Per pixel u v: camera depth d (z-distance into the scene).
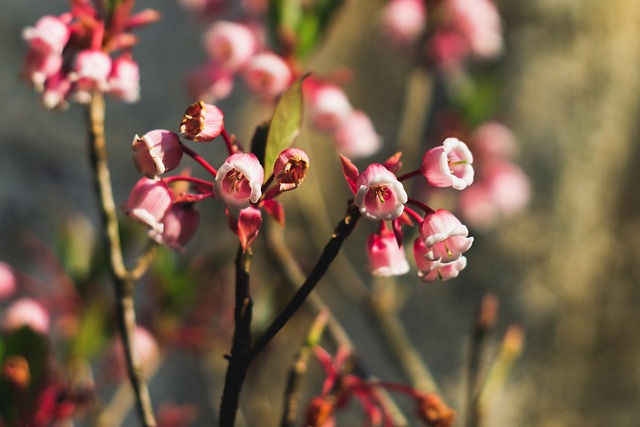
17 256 1.11
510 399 1.05
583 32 1.11
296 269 0.71
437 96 1.01
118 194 1.12
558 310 1.07
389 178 0.51
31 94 1.15
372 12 1.11
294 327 0.96
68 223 0.74
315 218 1.00
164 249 0.76
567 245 1.08
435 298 1.06
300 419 0.98
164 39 1.16
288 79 0.71
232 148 0.53
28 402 0.64
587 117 1.10
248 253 0.53
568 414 1.07
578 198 1.09
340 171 1.08
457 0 0.93
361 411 0.98
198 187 0.55
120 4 0.61
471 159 0.53
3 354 0.64
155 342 0.77
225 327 0.82
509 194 0.95
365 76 1.10
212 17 0.86
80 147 1.15
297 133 0.54
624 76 1.11
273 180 0.53
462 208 0.96
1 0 1.15
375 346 1.02
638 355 1.08
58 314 0.75
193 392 1.07
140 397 0.59
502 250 1.07
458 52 0.94
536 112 1.08
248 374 0.87
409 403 0.99
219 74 0.72
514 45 1.09
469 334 1.05
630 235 1.10
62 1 1.17
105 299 0.72
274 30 0.72
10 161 1.13
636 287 1.09
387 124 1.09
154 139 0.53
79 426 0.81
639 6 1.13
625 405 1.08
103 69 0.60
